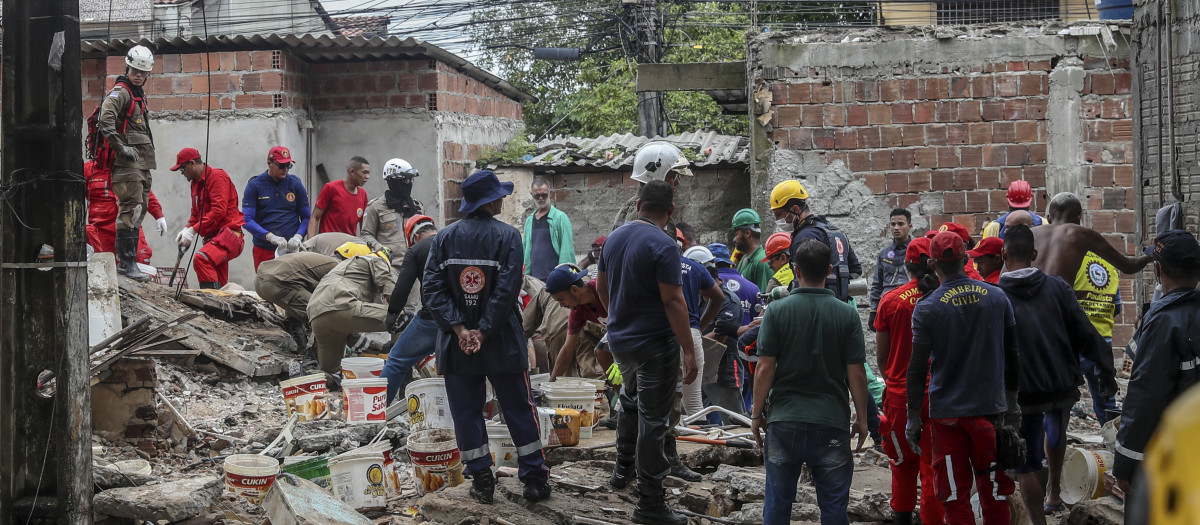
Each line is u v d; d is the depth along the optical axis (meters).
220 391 8.84
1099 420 7.59
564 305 6.97
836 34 11.26
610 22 25.34
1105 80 10.98
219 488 5.72
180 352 8.07
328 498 5.55
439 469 6.36
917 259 5.36
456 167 14.58
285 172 11.38
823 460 4.92
